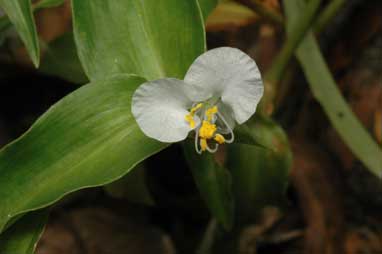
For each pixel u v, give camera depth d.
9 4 0.16
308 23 0.23
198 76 0.16
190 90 0.16
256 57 0.32
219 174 0.20
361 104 0.30
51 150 0.17
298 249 0.31
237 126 0.17
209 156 0.19
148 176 0.33
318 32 0.25
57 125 0.17
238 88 0.16
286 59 0.24
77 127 0.17
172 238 0.33
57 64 0.23
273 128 0.21
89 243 0.32
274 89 0.24
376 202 0.30
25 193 0.16
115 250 0.32
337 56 0.30
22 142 0.16
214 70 0.16
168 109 0.17
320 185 0.29
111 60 0.17
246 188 0.22
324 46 0.31
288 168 0.22
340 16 0.30
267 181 0.22
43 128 0.17
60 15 0.29
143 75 0.17
